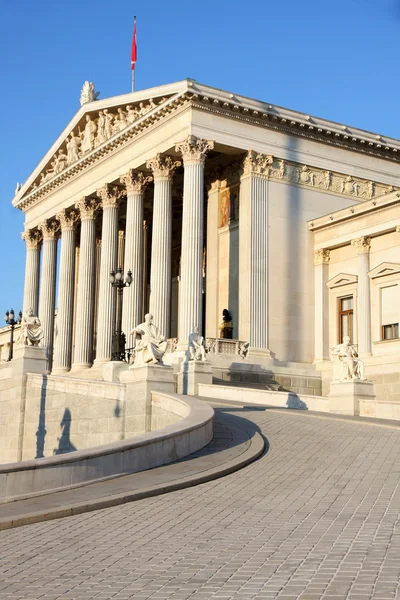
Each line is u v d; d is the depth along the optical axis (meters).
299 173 63.12
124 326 63.72
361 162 66.44
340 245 62.06
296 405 42.69
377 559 12.98
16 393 47.97
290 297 61.44
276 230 61.31
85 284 72.19
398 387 54.78
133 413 34.62
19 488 19.80
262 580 12.12
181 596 11.51
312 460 24.48
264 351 58.72
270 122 61.47
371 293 59.91
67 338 75.56
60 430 43.09
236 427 30.78
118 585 12.30
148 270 78.62
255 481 21.53
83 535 16.03
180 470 22.94
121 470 22.58
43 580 12.77
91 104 70.75
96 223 79.12
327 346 62.28
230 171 63.53
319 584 11.71
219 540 15.14
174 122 60.31
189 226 57.34
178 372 49.12
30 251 85.12
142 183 66.12
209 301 64.38
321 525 16.02
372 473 21.95
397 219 57.34
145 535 15.84
